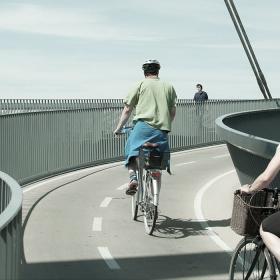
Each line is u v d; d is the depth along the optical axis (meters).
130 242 8.62
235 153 11.83
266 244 4.99
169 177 15.69
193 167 17.84
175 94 9.27
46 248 8.20
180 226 9.79
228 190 13.70
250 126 19.19
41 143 15.12
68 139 16.62
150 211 9.11
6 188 6.84
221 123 13.41
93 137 17.98
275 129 21.56
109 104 39.16
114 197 12.39
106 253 8.01
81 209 11.03
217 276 7.03
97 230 9.34
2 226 4.67
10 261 5.20
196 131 24.59
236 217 5.26
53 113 15.79
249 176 10.81
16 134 13.60
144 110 9.09
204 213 10.98
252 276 5.50
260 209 5.14
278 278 6.03
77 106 38.69
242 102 28.69
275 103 32.31
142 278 6.92
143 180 9.30
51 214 10.54
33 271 7.12
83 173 16.23
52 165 15.73
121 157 19.45
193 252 8.14
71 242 8.55
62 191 13.12
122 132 9.68
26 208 11.09
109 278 6.90
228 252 8.17
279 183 8.79
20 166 13.84
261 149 9.48
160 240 8.78
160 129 9.04
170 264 7.53
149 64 9.22
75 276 6.96
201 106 25.00
